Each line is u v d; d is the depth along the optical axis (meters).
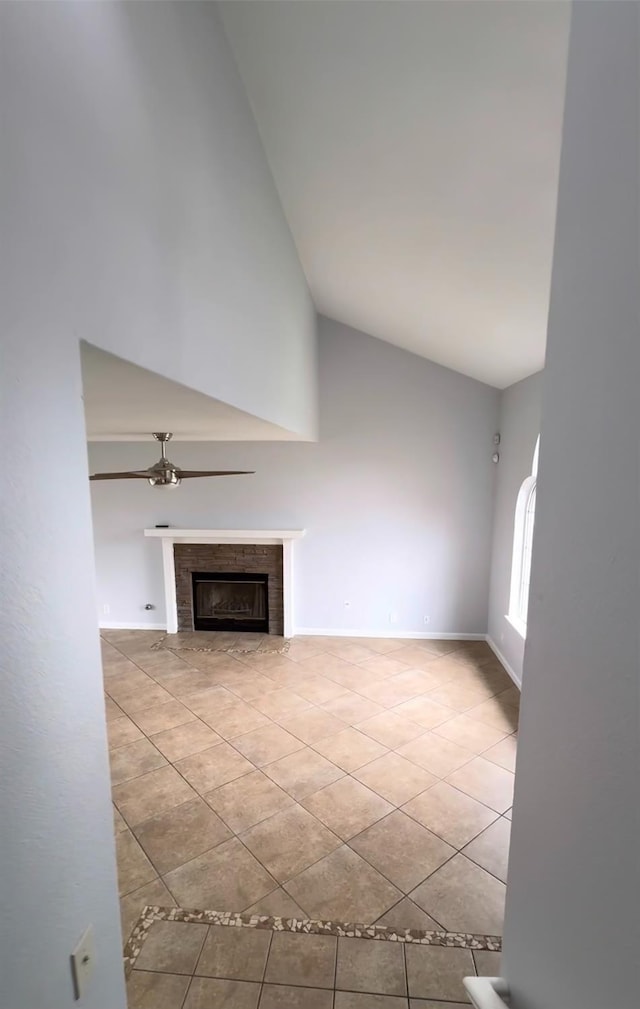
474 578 6.02
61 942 0.82
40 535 0.74
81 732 0.86
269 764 3.61
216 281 1.81
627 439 0.66
